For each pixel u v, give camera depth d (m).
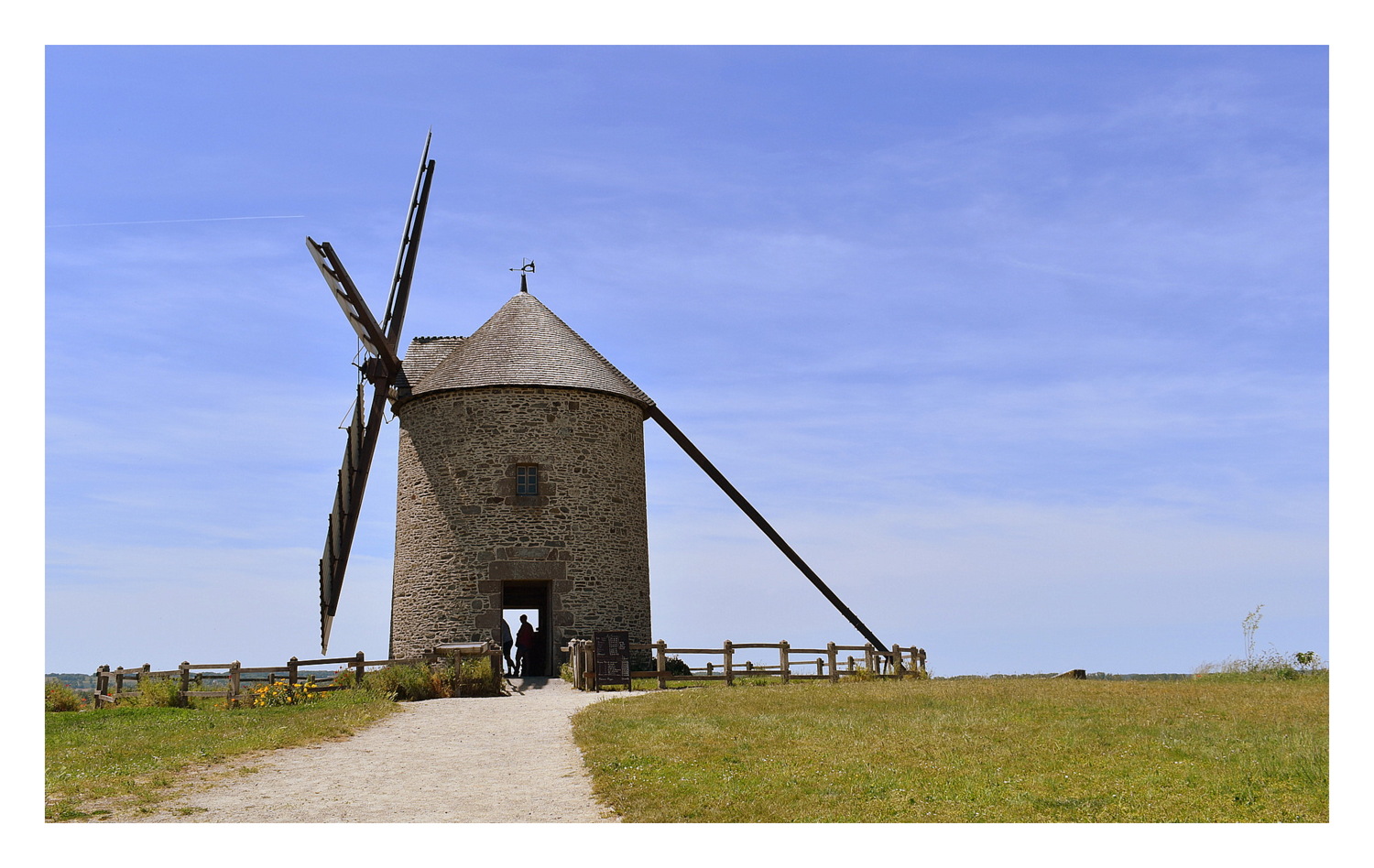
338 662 22.92
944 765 12.66
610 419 29.41
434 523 28.34
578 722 17.09
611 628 28.11
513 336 29.56
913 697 19.17
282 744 15.37
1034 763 12.73
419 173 30.58
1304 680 22.02
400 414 30.08
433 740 15.92
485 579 27.41
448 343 31.52
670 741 14.61
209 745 15.09
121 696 23.50
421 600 28.23
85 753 14.38
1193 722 15.24
